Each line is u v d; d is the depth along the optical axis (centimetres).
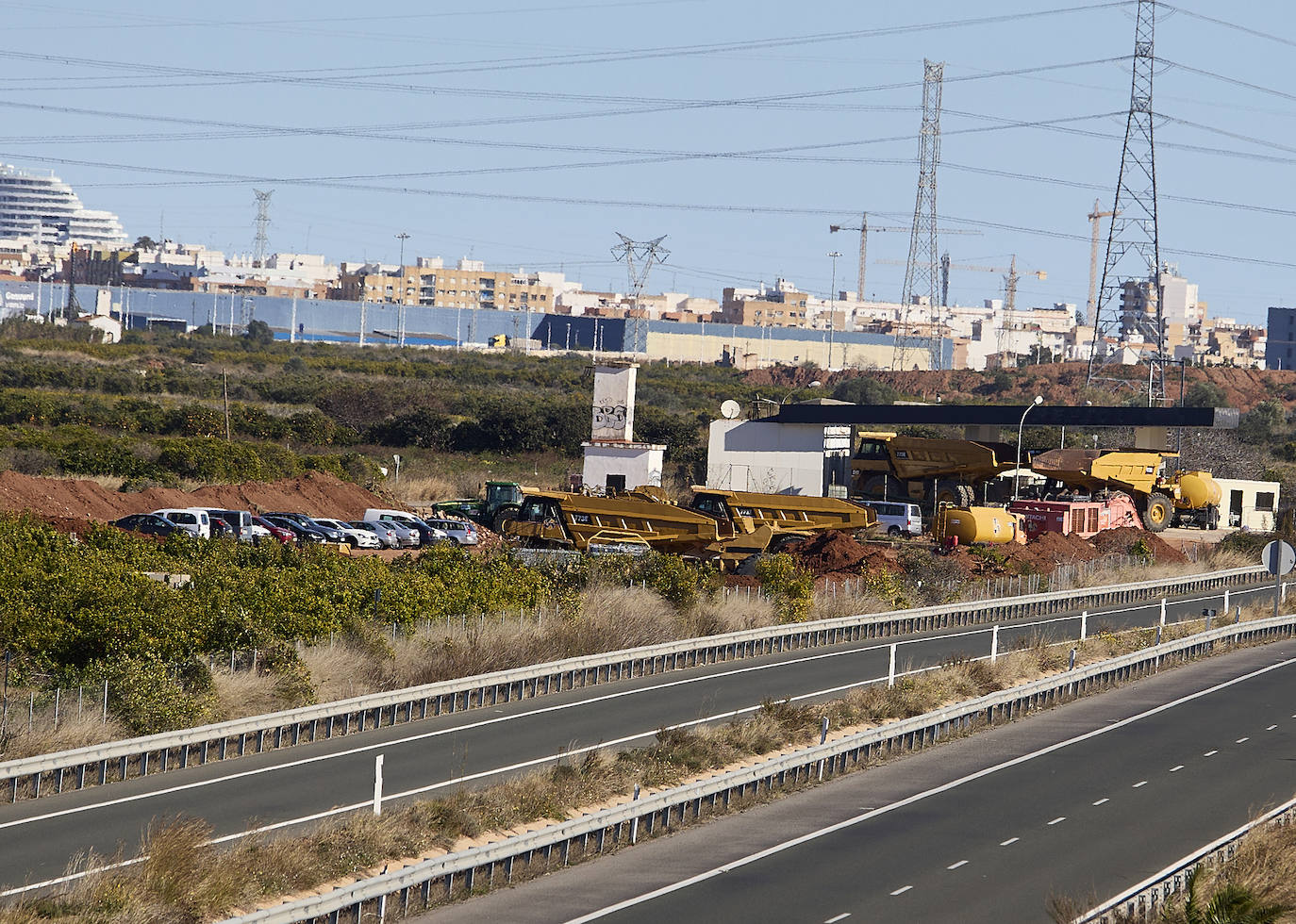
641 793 3862
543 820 3531
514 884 3144
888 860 3378
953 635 7094
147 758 3994
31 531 6412
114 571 5450
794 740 4541
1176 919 2830
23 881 2909
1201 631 7156
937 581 8612
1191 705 5538
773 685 5581
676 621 6612
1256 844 3359
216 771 4028
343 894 2730
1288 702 5616
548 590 6812
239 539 8494
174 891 2761
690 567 7625
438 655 5503
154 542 7388
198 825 3134
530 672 5256
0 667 4728
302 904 2650
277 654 4988
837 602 7500
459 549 7375
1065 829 3691
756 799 3981
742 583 7975
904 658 6309
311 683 4925
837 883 3183
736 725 4556
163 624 4928
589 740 4494
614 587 7025
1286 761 4556
